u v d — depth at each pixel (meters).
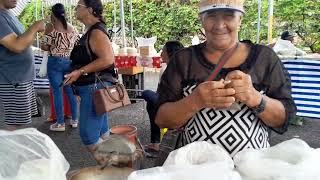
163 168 0.78
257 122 1.20
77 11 2.37
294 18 7.98
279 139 3.90
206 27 1.17
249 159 0.82
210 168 0.76
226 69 1.19
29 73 2.57
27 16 9.93
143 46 5.55
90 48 2.34
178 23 9.50
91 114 2.39
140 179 0.73
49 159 0.78
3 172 0.74
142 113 5.27
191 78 1.23
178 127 1.24
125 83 5.89
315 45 7.65
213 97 1.01
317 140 3.96
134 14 9.85
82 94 2.39
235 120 1.17
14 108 2.54
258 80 1.19
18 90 2.51
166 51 3.57
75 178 0.87
